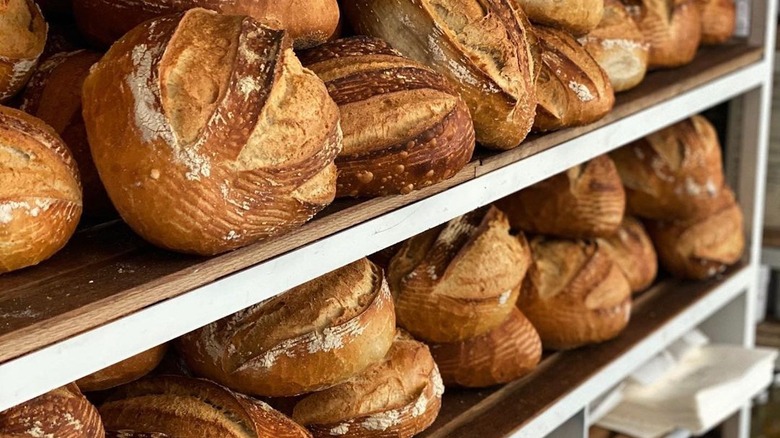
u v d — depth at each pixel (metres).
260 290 1.60
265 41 1.56
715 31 2.65
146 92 1.51
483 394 2.12
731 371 2.62
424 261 2.02
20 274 1.51
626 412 2.55
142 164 1.51
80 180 1.59
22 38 1.59
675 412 2.50
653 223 2.69
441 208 1.82
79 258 1.56
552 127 2.04
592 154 2.13
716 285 2.67
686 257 2.65
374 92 1.71
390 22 1.83
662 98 2.33
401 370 1.87
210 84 1.52
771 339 3.19
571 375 2.22
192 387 1.75
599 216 2.32
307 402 1.84
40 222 1.49
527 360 2.13
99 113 1.53
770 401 3.22
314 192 1.59
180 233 1.52
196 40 1.54
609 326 2.29
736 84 2.59
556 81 2.03
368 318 1.77
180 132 1.50
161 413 1.71
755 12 2.69
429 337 2.04
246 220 1.54
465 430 2.03
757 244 2.83
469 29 1.84
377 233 1.73
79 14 1.68
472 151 1.80
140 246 1.59
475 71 1.81
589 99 2.05
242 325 1.76
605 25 2.26
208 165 1.51
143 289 1.49
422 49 1.82
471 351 2.08
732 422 2.89
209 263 1.55
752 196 2.79
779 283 3.31
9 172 1.47
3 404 1.40
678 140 2.59
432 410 1.90
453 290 2.01
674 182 2.58
